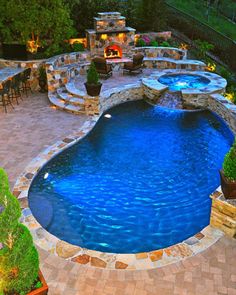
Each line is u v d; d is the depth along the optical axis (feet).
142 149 40.68
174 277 21.79
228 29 103.96
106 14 66.08
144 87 56.54
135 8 85.71
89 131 44.19
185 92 52.24
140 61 64.03
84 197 31.58
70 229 27.50
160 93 54.54
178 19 101.91
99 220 28.63
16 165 35.50
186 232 27.45
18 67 59.16
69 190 32.55
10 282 17.04
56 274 22.02
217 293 20.66
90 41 66.39
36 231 26.08
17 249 16.47
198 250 24.00
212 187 33.42
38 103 53.57
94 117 48.47
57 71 55.57
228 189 24.32
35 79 59.82
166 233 27.32
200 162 38.06
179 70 64.90
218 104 49.83
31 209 29.45
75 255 23.70
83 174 35.27
